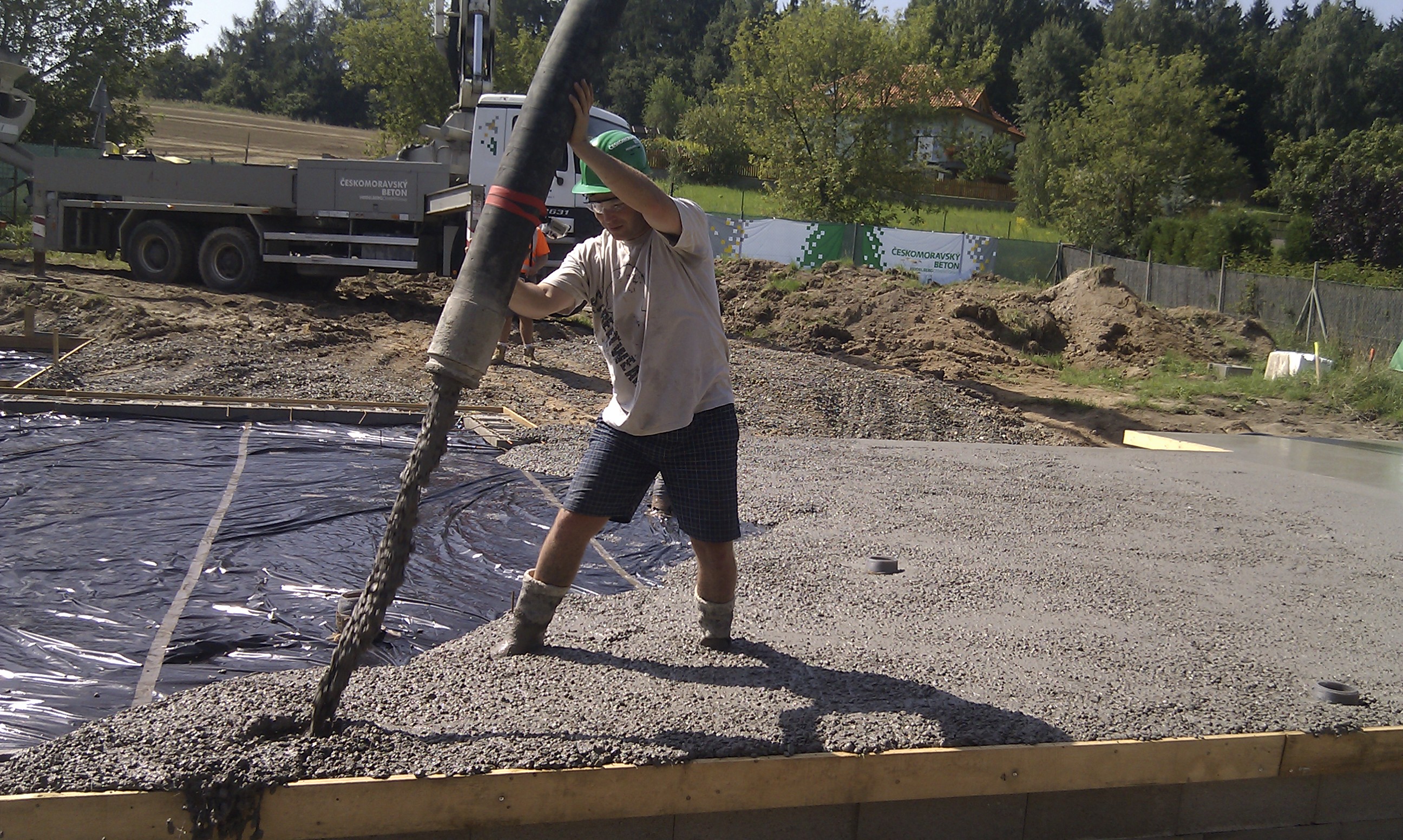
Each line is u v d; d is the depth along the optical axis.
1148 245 33.72
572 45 2.88
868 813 3.03
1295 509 7.05
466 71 15.65
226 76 97.44
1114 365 18.66
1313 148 44.59
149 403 8.47
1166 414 14.58
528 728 2.97
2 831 2.42
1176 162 39.25
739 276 22.45
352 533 5.51
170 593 4.46
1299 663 4.00
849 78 33.00
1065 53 72.44
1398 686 3.80
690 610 4.29
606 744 2.88
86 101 35.38
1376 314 20.19
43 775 2.52
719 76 80.00
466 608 4.46
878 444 8.91
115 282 15.66
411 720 3.02
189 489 6.20
